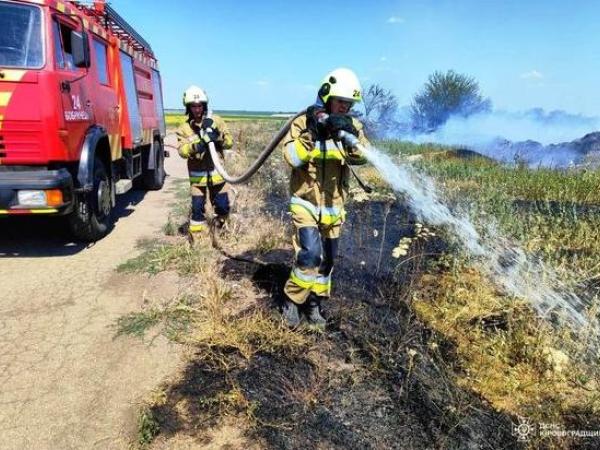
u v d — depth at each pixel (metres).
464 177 9.34
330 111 2.96
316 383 2.80
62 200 4.75
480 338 3.29
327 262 3.40
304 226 3.21
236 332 3.29
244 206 7.15
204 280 4.03
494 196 7.31
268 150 3.60
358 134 3.10
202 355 3.09
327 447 2.33
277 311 3.63
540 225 5.79
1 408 2.64
